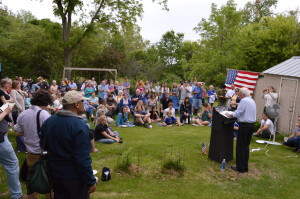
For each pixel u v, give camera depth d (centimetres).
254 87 1240
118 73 2647
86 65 2667
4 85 524
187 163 595
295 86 917
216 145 611
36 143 354
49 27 1998
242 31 2245
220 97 1237
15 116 642
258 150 743
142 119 1064
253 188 493
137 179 502
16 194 374
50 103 373
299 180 542
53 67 2670
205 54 2078
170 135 870
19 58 2589
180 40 3284
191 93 1398
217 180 523
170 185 485
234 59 2053
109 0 2091
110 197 423
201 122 1106
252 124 552
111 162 579
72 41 2012
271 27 2309
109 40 3400
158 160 608
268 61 2270
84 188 260
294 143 757
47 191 272
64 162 251
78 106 271
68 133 249
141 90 1319
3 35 2622
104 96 1343
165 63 3141
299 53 2227
